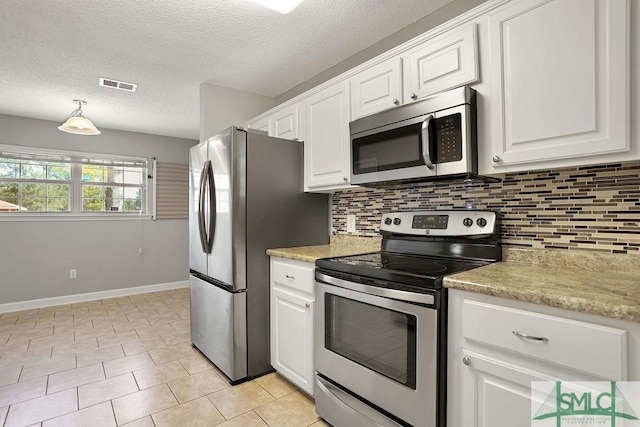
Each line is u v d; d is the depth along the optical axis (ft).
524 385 3.43
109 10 6.23
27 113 12.42
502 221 5.50
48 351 8.77
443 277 4.11
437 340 4.06
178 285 16.48
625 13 3.51
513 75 4.37
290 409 6.16
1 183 12.62
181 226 16.58
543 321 3.30
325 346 5.74
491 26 4.58
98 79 9.39
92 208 14.46
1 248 12.43
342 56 8.18
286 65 8.64
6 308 12.45
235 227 7.04
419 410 4.24
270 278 7.48
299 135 8.06
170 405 6.27
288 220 7.85
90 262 14.19
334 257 6.12
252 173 7.29
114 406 6.23
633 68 3.51
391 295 4.54
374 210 7.62
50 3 5.99
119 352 8.73
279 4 5.88
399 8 6.36
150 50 7.79
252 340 7.29
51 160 13.41
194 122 13.69
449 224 5.83
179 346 9.15
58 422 5.75
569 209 4.82
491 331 3.67
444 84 5.08
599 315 2.98
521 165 4.37
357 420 5.08
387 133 5.73
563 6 3.93
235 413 6.03
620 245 4.38
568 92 3.91
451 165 4.81
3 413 6.00
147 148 15.66
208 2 6.05
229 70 8.89
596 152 3.74
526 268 4.75
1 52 7.81
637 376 2.83
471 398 3.85
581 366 3.07
